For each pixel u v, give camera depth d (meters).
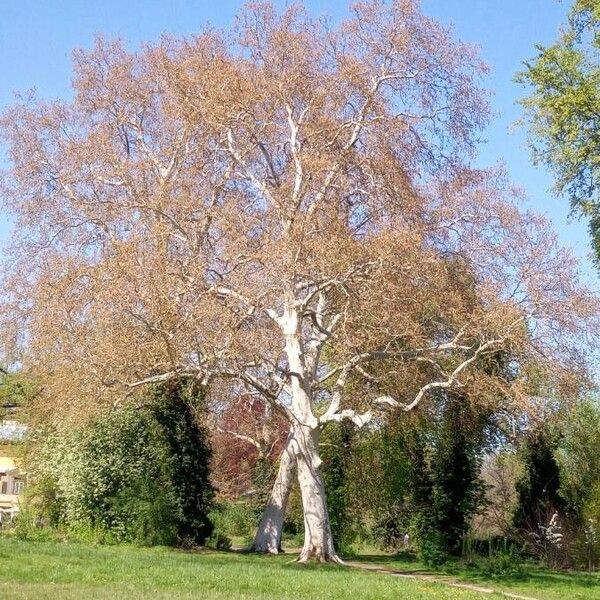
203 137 27.58
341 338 25.69
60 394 25.34
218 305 23.78
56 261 26.55
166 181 27.39
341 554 34.03
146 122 30.95
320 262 23.78
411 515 34.31
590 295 26.45
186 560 22.56
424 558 29.25
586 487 35.38
